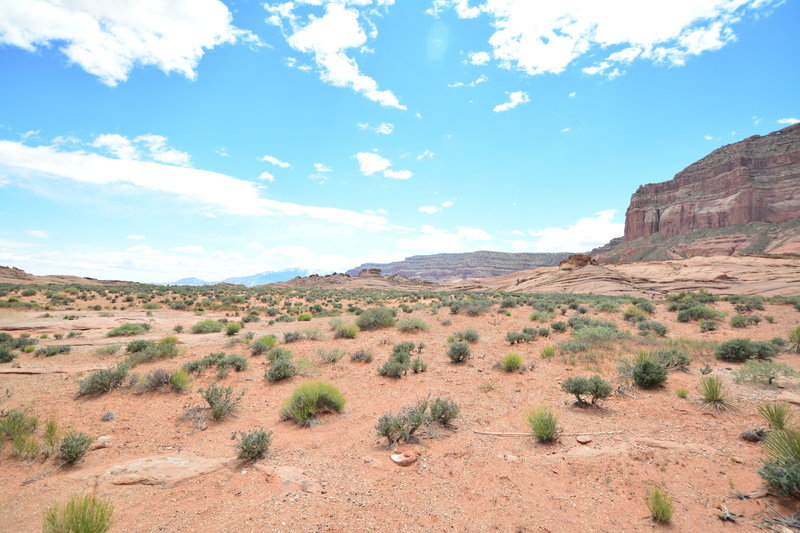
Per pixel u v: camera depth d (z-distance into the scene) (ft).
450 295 164.76
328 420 27.55
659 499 14.58
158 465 19.98
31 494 18.04
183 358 48.65
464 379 37.63
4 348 51.47
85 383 34.47
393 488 17.46
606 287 226.38
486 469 19.30
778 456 16.65
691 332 62.49
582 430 24.30
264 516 15.19
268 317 109.40
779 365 35.83
